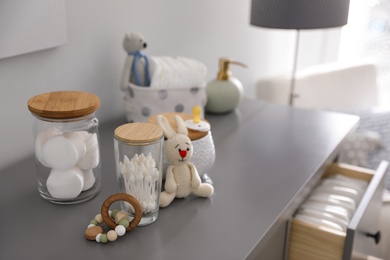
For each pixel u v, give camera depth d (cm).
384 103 264
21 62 103
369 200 115
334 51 267
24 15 98
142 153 79
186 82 118
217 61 185
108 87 129
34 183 94
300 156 111
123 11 128
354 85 227
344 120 136
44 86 110
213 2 172
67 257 72
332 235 103
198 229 81
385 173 134
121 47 130
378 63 259
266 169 104
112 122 128
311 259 107
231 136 122
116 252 74
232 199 91
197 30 166
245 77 215
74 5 112
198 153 91
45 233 78
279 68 253
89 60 121
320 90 220
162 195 86
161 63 118
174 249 75
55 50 110
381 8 250
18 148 107
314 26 147
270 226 82
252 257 76
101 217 80
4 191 91
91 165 86
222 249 75
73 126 83
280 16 147
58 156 81
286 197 92
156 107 117
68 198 85
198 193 89
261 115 138
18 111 105
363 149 192
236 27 195
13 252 73
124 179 80
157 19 143
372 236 129
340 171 141
